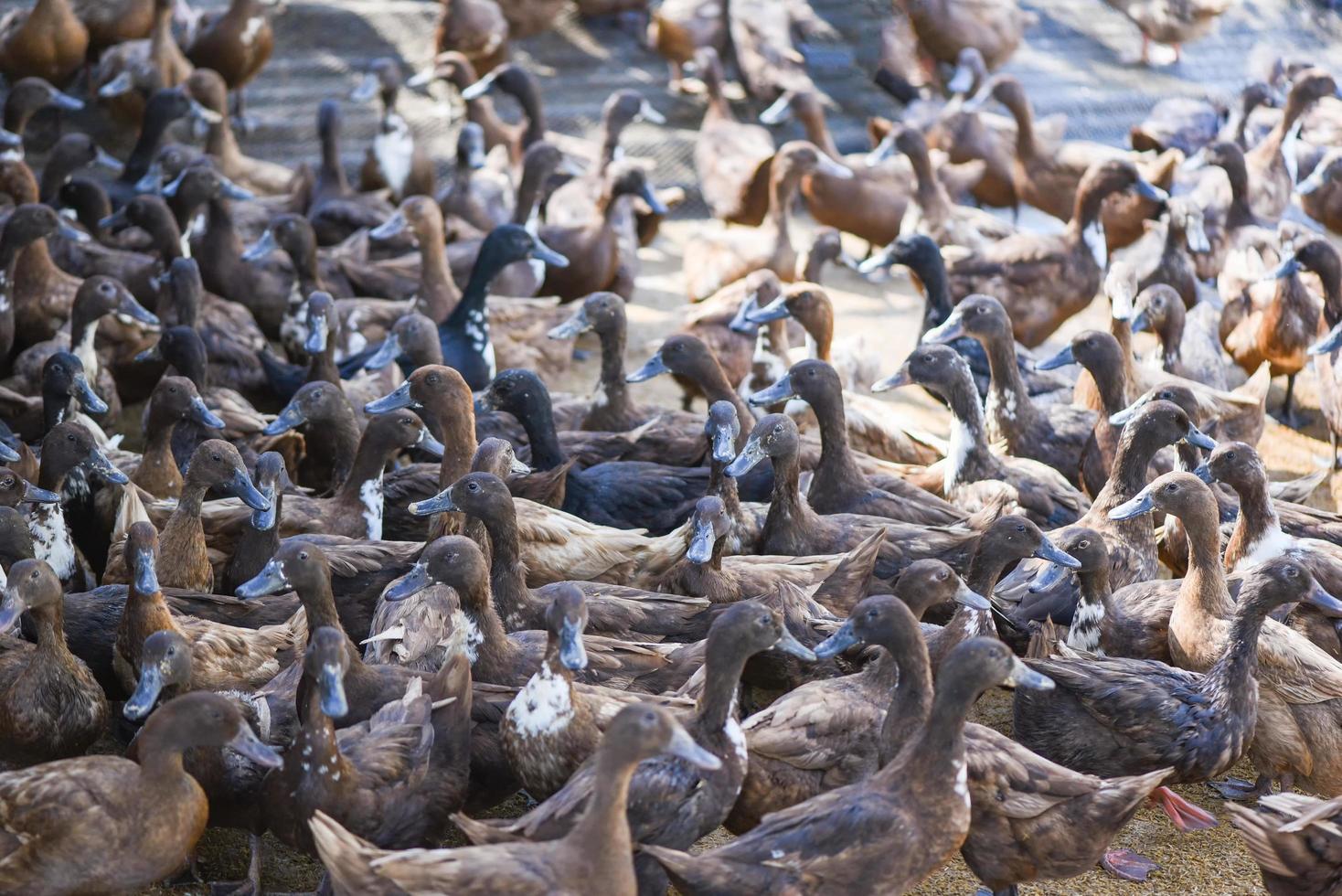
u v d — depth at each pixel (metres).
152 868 7.23
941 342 12.33
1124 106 20.94
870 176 17.22
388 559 9.64
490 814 8.95
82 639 8.97
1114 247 16.83
